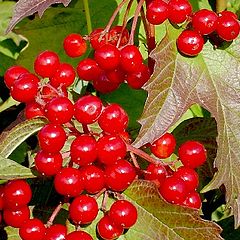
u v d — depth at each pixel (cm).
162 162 31
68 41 33
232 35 31
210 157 34
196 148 31
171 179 30
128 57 31
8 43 41
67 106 29
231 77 32
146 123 30
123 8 38
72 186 29
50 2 31
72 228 31
